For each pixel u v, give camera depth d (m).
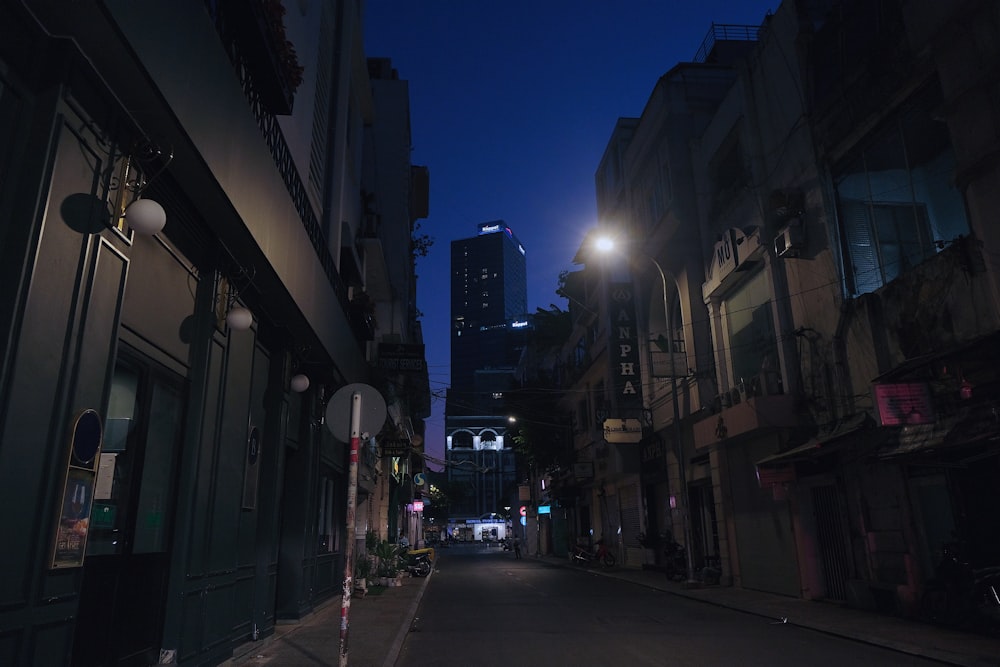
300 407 11.69
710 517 20.72
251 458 8.24
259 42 6.72
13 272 3.62
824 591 14.25
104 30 3.85
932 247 11.23
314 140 12.06
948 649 8.40
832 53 13.91
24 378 3.65
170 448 6.09
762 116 16.77
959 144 10.21
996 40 9.53
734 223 18.31
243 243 6.86
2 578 3.47
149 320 5.58
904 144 11.93
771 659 8.31
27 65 3.84
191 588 6.17
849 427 12.35
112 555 4.97
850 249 13.36
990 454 8.91
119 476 5.15
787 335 15.40
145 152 4.96
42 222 3.78
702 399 19.88
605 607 14.39
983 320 9.76
